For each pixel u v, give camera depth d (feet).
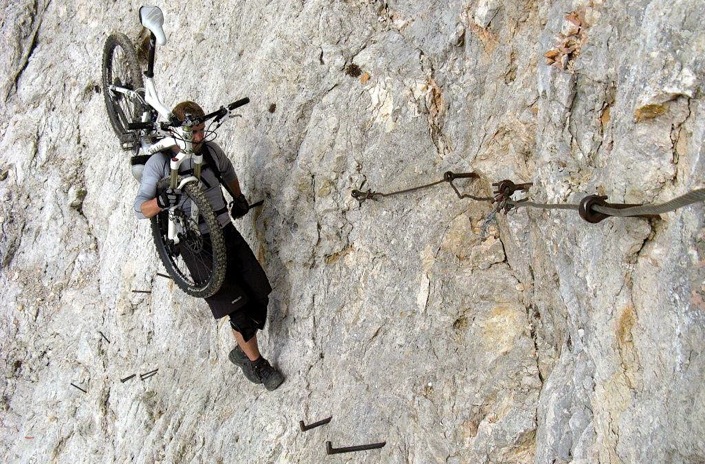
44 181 28.32
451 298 13.75
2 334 27.12
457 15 13.89
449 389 13.30
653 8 8.73
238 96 18.45
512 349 12.76
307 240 15.97
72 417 23.67
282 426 15.72
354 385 14.80
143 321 22.20
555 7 11.02
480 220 13.75
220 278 14.10
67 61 29.19
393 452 13.65
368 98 15.25
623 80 9.37
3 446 25.73
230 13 20.83
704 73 8.04
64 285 26.76
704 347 7.91
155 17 15.44
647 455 8.85
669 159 8.57
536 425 12.00
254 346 15.94
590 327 10.30
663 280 8.57
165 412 19.66
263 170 16.96
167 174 14.52
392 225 14.73
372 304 14.87
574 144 10.58
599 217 8.84
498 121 12.87
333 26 16.08
